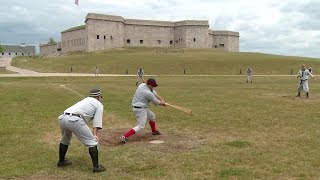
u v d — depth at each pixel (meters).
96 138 8.34
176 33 151.12
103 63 80.12
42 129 13.01
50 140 11.37
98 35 136.12
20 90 30.94
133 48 137.25
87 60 86.00
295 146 10.26
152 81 11.49
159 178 7.64
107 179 7.64
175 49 132.88
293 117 15.59
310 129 12.78
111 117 15.81
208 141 11.06
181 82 46.81
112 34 139.25
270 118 15.34
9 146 10.48
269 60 84.19
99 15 135.88
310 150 9.77
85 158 9.30
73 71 74.38
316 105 19.95
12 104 20.39
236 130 12.79
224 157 9.16
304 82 24.67
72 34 147.38
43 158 9.27
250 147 10.20
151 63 79.12
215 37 159.75
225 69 74.69
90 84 41.38
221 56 93.75
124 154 9.56
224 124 14.01
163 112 17.36
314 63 80.81
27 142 10.99
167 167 8.40
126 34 145.38
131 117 15.85
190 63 79.00
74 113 8.25
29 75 57.81
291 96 25.61
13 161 8.95
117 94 27.42
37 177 7.84
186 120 15.03
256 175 7.74
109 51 123.44
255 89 33.09
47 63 84.44
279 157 9.10
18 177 7.82
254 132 12.38
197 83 44.44
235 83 44.53
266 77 59.62
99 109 8.48
